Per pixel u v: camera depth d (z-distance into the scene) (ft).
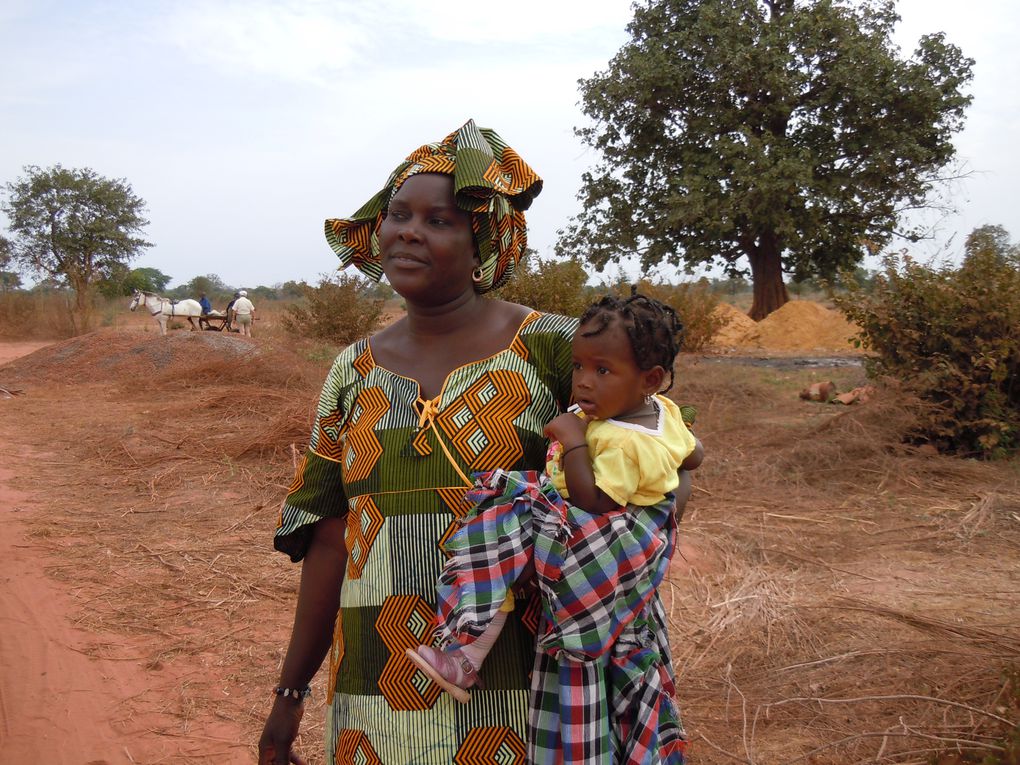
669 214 95.14
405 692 6.01
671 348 6.04
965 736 12.42
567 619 5.59
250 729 13.79
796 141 96.07
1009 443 29.22
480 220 6.49
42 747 13.24
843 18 93.91
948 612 17.13
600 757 5.68
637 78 96.53
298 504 6.96
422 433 6.21
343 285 70.90
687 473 6.43
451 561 5.78
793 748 12.53
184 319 91.71
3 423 41.32
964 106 93.09
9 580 20.13
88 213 152.05
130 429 36.42
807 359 66.39
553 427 5.99
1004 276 29.25
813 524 22.99
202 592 19.43
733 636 16.20
